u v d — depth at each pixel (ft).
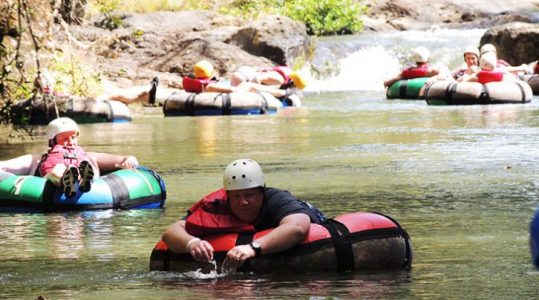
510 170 93.66
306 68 265.13
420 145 119.44
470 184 84.64
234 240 48.16
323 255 48.16
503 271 49.62
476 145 117.60
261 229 48.96
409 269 49.88
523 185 83.46
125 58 234.99
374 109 187.01
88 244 60.80
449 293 44.65
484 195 78.38
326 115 175.01
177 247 48.57
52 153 76.02
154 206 76.13
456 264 51.42
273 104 185.37
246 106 181.68
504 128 140.26
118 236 63.62
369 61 273.54
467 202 74.90
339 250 48.44
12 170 76.74
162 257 49.67
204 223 48.70
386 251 49.21
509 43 258.16
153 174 77.46
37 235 64.54
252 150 117.60
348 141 126.72
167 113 183.11
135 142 130.00
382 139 128.36
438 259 52.90
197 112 181.88
